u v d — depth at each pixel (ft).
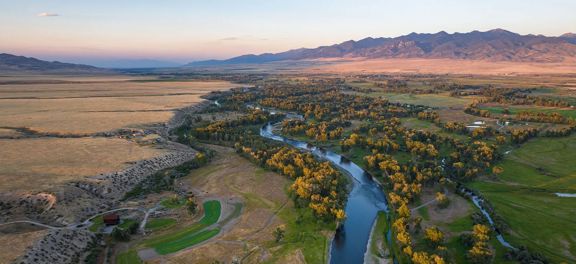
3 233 334.65
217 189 482.28
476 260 314.14
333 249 360.69
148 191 471.21
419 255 311.06
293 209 426.10
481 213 417.28
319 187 447.83
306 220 399.03
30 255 289.74
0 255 285.64
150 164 540.52
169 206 431.02
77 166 501.97
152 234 368.68
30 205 391.45
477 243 327.67
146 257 328.90
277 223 394.93
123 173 491.72
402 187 465.47
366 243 374.02
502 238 364.58
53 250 307.17
